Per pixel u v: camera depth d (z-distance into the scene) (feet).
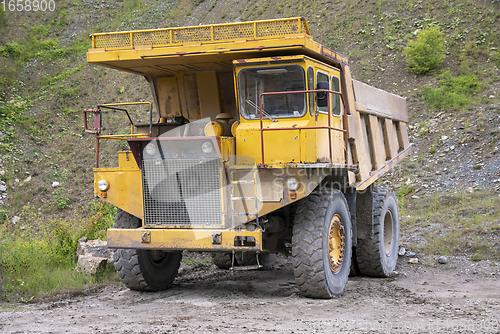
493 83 58.34
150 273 22.72
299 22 19.58
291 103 20.13
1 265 24.72
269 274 28.30
